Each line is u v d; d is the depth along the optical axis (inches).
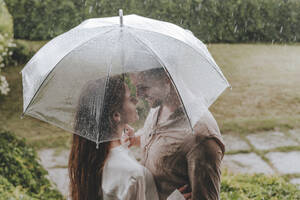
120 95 63.8
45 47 72.6
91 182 72.9
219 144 76.5
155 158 80.1
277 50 358.3
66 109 65.3
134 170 74.0
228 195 137.0
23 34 334.3
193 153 75.0
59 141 215.6
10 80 285.3
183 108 63.7
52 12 329.4
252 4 358.9
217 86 69.9
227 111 258.4
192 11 346.3
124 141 84.1
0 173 147.4
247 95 279.7
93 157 71.6
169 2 337.4
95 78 63.9
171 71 64.2
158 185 81.5
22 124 235.3
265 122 238.4
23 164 157.6
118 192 73.2
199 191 76.0
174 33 71.5
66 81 65.2
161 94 64.8
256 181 154.7
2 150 157.9
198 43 76.1
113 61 64.1
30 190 145.9
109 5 327.3
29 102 66.7
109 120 64.1
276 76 308.0
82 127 64.7
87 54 65.2
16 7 326.3
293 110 257.6
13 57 308.0
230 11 356.5
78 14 328.2
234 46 363.3
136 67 63.7
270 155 202.1
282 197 141.0
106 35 66.6
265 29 370.6
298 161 195.6
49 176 171.6
